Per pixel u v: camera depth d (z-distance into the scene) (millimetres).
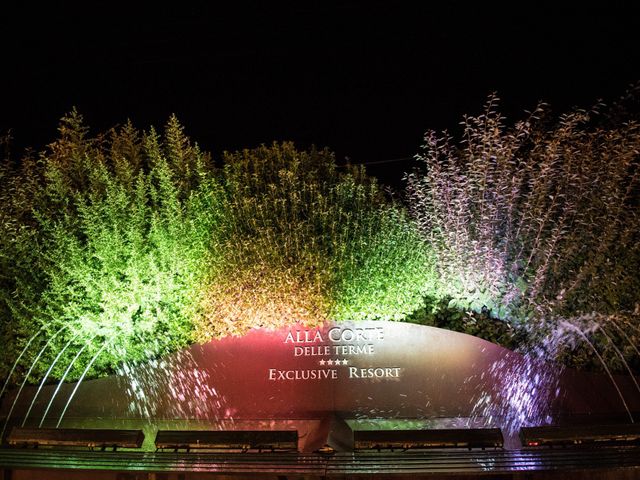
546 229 8555
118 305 8016
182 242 8383
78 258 8203
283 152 10602
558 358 7691
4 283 8445
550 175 8641
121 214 8766
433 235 8656
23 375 8055
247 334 7613
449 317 8344
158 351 8031
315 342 7531
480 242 8445
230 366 7492
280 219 9000
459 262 8305
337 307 7848
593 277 7926
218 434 5887
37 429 6129
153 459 5723
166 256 8281
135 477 5629
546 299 8109
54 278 8062
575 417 7008
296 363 7469
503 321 8312
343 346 7488
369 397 7305
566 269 8234
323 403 7320
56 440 6031
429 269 8391
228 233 8742
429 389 7277
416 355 7395
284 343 7559
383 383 7336
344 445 6121
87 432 6059
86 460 5738
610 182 8344
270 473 5469
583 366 7656
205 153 10633
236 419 7262
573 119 8805
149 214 9055
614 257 8102
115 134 10562
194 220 8766
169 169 9445
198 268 8258
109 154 10547
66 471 5676
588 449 5566
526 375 7230
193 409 7371
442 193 8844
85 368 7980
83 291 8305
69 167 9922
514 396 7176
